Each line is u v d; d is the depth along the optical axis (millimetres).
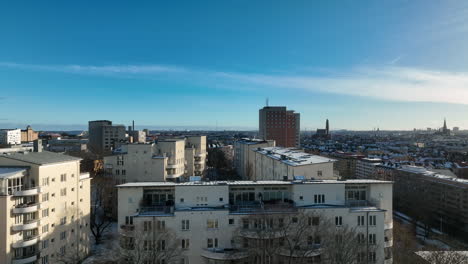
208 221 46688
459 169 191625
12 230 50594
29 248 52938
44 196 56344
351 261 45344
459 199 122812
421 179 144750
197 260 46188
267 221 45969
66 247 63125
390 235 51062
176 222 46312
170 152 115625
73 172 66312
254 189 52094
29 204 52812
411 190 148500
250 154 139000
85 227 71938
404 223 123312
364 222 48562
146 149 109500
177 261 45625
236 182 53250
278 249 45469
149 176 109125
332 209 48188
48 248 57156
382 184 51969
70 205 65062
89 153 159125
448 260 53344
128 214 48406
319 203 50875
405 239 84625
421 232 117188
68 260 61094
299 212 47000
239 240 46125
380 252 48250
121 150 118000
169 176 113562
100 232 83250
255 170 120375
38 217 54250
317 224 47406
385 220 51406
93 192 110562
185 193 49000
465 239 114500
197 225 46500
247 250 44531
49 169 57906
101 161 137125
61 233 61531
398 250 65062
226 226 46719
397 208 151250
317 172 69250
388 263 50000
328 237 46000
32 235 53750
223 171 186750
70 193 65125
